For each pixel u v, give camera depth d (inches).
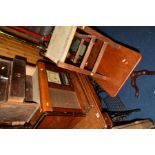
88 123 76.1
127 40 130.3
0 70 67.6
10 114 64.9
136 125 78.3
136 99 108.6
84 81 87.7
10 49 89.4
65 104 72.9
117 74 87.7
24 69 69.8
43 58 98.0
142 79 111.5
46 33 95.6
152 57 116.3
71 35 70.3
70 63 83.5
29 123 73.3
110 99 108.9
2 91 61.6
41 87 70.3
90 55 93.8
